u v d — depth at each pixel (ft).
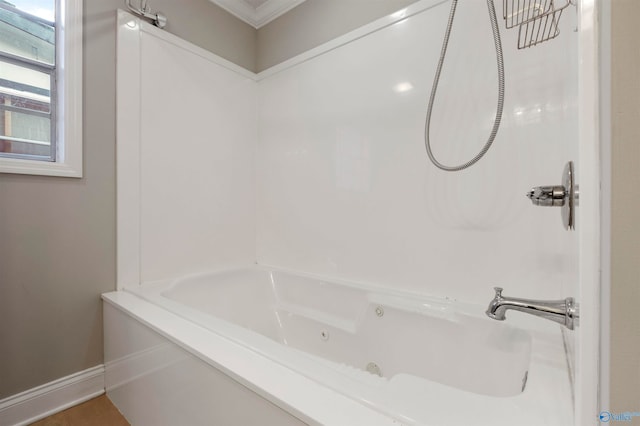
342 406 1.91
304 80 5.90
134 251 4.77
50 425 3.79
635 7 0.91
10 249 3.67
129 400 3.82
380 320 4.38
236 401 2.31
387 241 4.75
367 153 4.97
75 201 4.19
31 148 3.95
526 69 3.54
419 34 4.37
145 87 4.91
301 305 5.53
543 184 3.44
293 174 6.10
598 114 0.96
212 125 5.94
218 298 5.42
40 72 4.03
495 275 3.79
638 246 0.90
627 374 0.93
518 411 1.82
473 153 3.93
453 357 3.60
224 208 6.17
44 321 3.93
